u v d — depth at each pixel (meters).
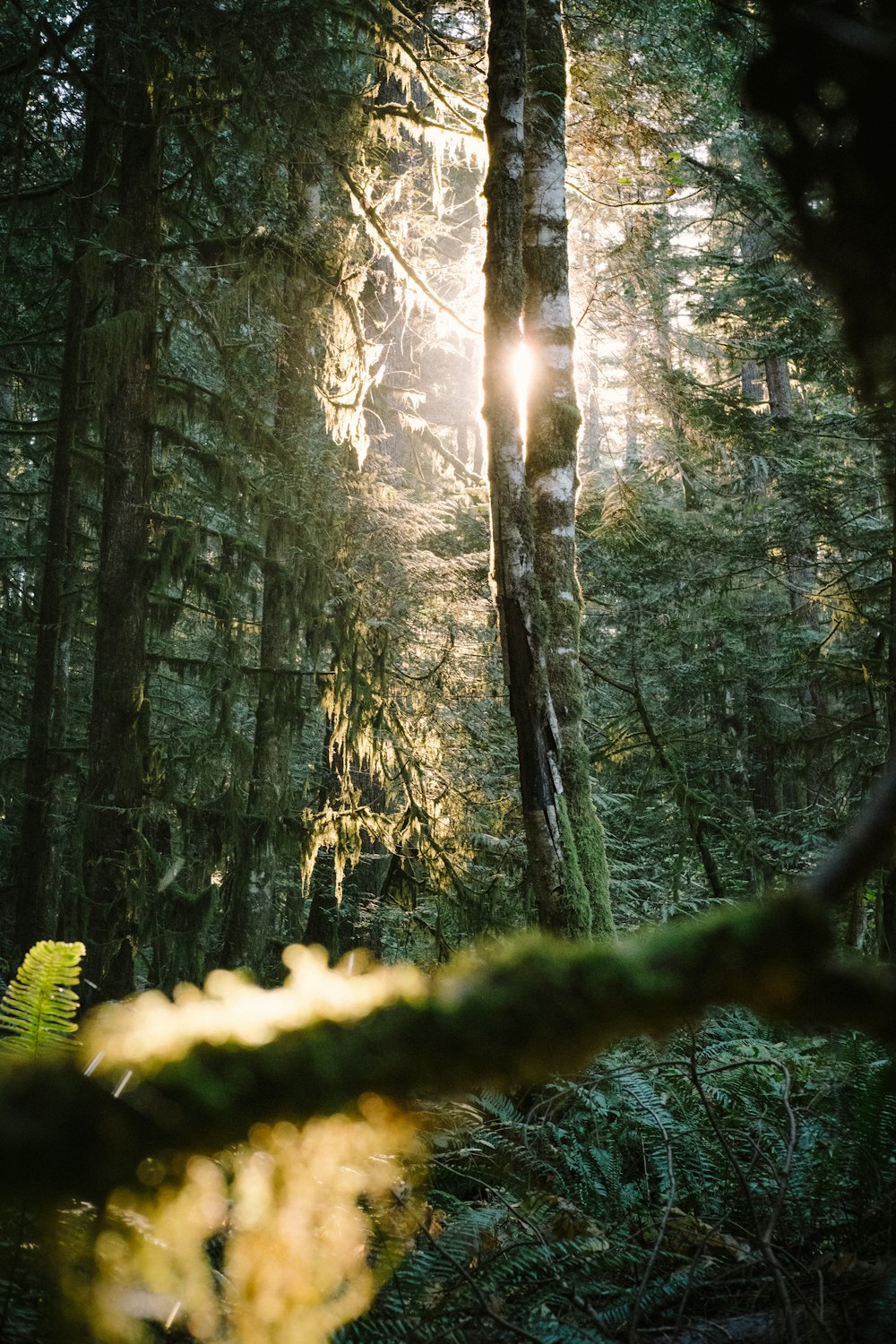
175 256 13.30
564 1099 3.80
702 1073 3.40
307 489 12.86
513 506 5.77
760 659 15.87
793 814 14.04
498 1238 2.90
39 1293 1.20
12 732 18.80
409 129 12.20
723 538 14.47
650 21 10.26
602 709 14.78
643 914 11.71
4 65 12.97
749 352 15.24
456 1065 0.52
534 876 5.65
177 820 12.92
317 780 15.02
